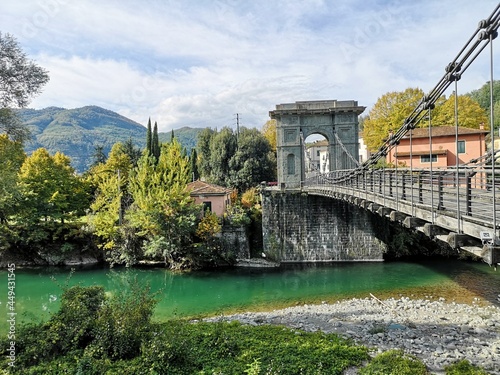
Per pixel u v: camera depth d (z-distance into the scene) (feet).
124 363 33.22
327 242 106.22
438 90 40.86
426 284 77.51
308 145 269.85
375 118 162.09
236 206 112.68
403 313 57.82
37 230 102.99
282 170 125.29
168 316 62.75
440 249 103.71
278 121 125.90
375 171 57.77
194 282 86.33
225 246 102.06
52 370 32.01
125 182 117.39
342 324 51.21
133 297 42.24
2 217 95.45
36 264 103.96
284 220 107.45
